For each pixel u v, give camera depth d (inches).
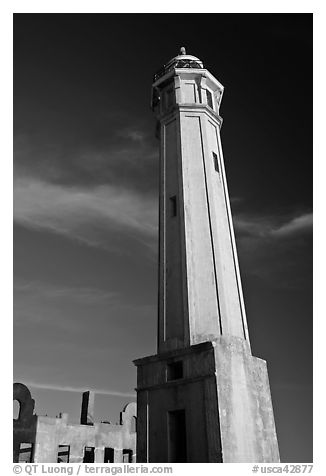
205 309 726.5
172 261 791.1
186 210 810.2
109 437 1424.7
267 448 650.8
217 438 585.9
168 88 984.9
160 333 745.6
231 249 824.3
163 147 922.1
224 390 621.6
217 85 994.1
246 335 754.2
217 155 912.9
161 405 676.1
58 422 1305.4
